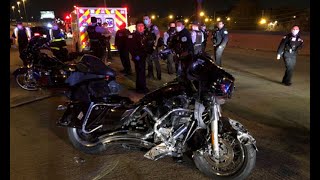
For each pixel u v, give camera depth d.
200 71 3.54
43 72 7.59
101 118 4.23
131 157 4.35
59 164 4.19
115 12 14.48
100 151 4.44
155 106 3.93
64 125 4.33
